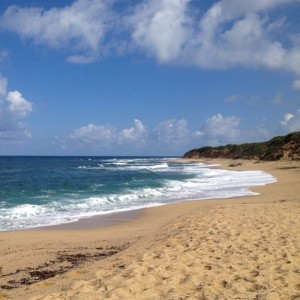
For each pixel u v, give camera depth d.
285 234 8.51
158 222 13.31
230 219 10.66
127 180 33.12
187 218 11.83
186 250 7.42
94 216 14.90
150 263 6.50
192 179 33.44
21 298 5.39
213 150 109.69
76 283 5.61
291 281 5.44
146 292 5.05
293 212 11.65
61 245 9.66
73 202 18.84
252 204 14.66
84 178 36.03
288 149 65.56
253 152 81.44
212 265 6.27
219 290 5.13
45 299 4.88
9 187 26.83
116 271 6.25
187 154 125.50
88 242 10.03
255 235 8.49
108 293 4.98
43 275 7.16
